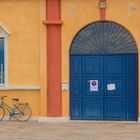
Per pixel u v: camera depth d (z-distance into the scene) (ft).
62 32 72.49
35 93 73.26
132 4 71.61
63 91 72.54
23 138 58.90
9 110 73.72
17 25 73.51
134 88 72.49
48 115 72.49
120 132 63.31
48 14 72.38
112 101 73.00
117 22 71.87
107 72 73.05
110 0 71.82
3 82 73.97
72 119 73.26
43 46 72.49
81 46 73.00
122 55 72.64
